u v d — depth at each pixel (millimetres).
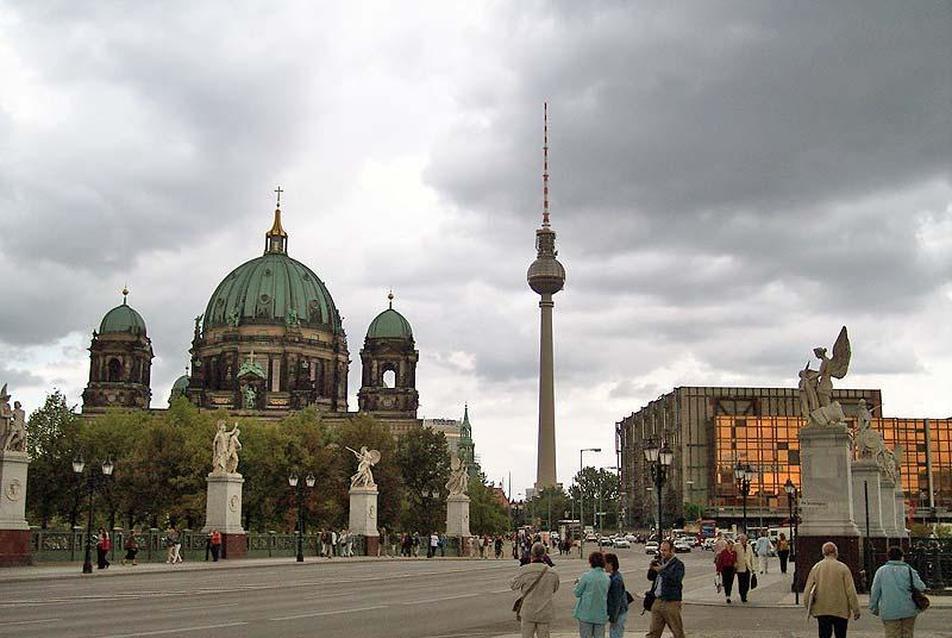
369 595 50062
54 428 153250
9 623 33375
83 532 77125
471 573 75000
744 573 48188
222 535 91062
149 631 31141
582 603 25594
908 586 24922
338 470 159125
